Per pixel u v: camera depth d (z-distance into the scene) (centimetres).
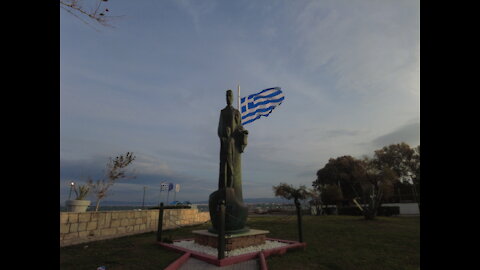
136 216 1526
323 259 870
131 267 760
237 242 973
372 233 1467
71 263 802
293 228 1706
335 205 3969
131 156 1666
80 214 1212
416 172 4156
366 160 3023
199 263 822
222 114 1224
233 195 1064
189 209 2094
